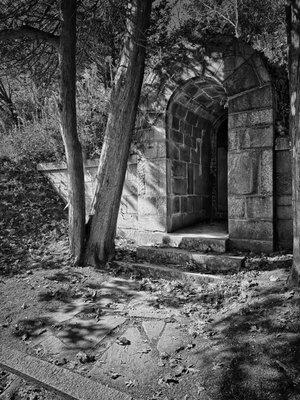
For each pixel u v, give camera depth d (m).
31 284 4.36
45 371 2.71
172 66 5.49
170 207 5.87
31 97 9.34
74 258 4.96
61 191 7.30
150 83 5.75
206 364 2.62
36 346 3.12
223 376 2.44
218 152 7.54
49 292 4.14
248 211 4.91
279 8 6.05
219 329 3.04
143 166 5.93
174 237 5.46
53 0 4.99
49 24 5.32
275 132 4.77
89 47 6.53
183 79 5.43
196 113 6.52
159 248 5.24
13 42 5.42
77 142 4.87
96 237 4.99
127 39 4.71
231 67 4.96
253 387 2.27
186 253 4.83
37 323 3.50
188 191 6.55
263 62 4.73
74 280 4.44
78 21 5.38
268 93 4.70
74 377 2.61
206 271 4.49
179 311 3.56
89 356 2.88
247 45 4.82
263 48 5.15
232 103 4.99
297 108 3.14
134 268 4.79
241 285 3.82
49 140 7.70
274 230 4.77
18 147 8.13
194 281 4.29
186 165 6.44
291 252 4.59
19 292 4.16
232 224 5.07
